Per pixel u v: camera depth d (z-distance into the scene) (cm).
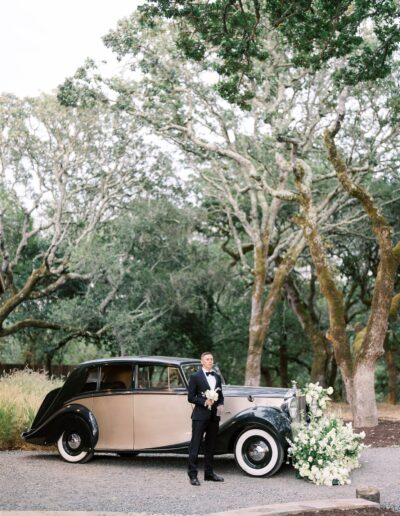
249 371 2919
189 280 3306
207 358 980
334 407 2755
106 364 1143
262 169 3044
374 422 1872
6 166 3025
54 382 1891
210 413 962
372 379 1898
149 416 1095
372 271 3631
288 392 1076
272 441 1016
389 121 2519
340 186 2806
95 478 980
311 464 990
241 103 1521
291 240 3309
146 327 3130
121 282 3189
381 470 1091
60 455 1166
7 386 1608
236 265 3959
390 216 3253
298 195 2242
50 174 3062
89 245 3170
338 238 3431
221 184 3316
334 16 1282
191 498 837
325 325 4162
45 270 2959
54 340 3744
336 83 1697
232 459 1216
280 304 3994
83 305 3259
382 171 2817
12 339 4216
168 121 2783
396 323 3547
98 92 2639
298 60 1448
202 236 3600
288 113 2733
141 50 2577
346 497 858
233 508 781
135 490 885
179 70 2694
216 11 1299
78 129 2962
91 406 1136
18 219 3609
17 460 1168
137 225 3256
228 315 3894
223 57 1339
